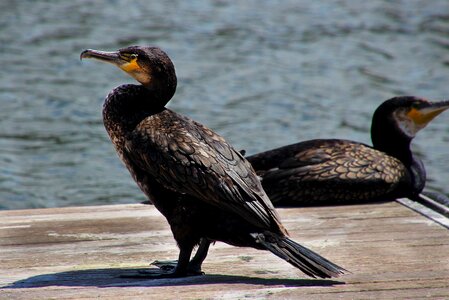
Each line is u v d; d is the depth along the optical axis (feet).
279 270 29.91
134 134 28.50
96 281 28.58
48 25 96.07
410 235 33.91
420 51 89.30
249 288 27.76
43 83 76.38
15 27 94.48
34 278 28.89
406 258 30.99
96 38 91.71
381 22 100.53
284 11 105.50
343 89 77.05
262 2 110.11
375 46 90.89
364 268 29.91
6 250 32.01
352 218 36.78
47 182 54.54
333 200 39.83
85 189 53.42
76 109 69.62
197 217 27.91
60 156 59.41
